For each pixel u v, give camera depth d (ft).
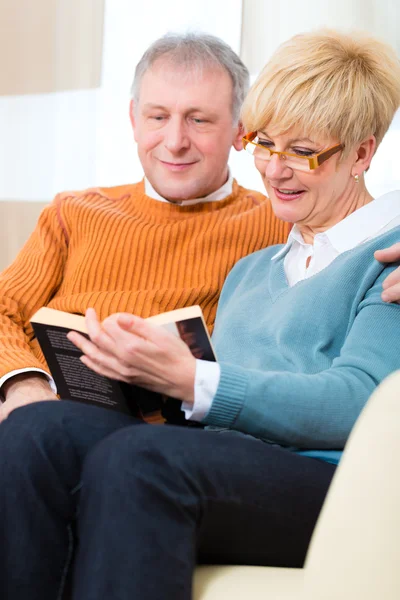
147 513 3.89
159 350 4.47
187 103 6.73
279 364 5.30
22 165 10.92
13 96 10.89
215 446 4.24
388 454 3.73
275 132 5.47
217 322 6.22
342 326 5.20
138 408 4.98
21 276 7.32
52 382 6.50
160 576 3.81
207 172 6.90
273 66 5.44
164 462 4.00
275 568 4.31
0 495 4.30
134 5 10.50
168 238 6.84
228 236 6.81
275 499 4.30
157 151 6.89
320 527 3.84
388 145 9.53
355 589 3.70
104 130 10.72
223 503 4.13
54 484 4.33
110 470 3.98
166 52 6.89
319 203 5.58
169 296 6.66
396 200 5.55
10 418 4.61
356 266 5.20
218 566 4.32
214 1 10.22
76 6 10.64
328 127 5.33
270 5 9.93
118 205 7.28
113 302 6.71
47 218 7.52
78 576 3.95
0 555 4.26
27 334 7.18
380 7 9.59
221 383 4.51
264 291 5.83
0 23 10.82
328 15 9.74
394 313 4.91
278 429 4.59
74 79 10.72
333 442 4.73
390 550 3.68
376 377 4.75
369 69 5.43
